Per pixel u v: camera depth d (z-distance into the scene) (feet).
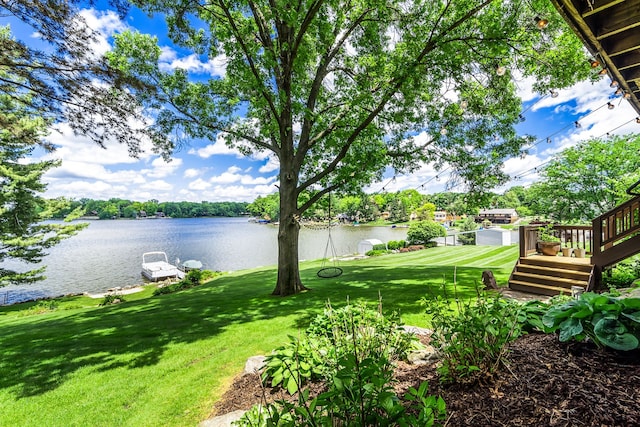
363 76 23.90
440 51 21.36
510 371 5.86
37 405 9.42
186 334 15.66
